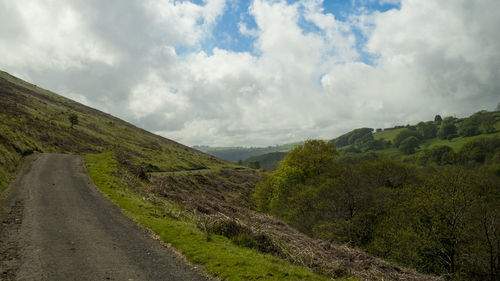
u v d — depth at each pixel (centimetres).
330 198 3547
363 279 1317
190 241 1223
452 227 2516
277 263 1145
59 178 2502
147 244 1172
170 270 931
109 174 2842
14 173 2481
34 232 1188
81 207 1683
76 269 879
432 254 2567
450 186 2798
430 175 3978
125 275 865
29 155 3591
